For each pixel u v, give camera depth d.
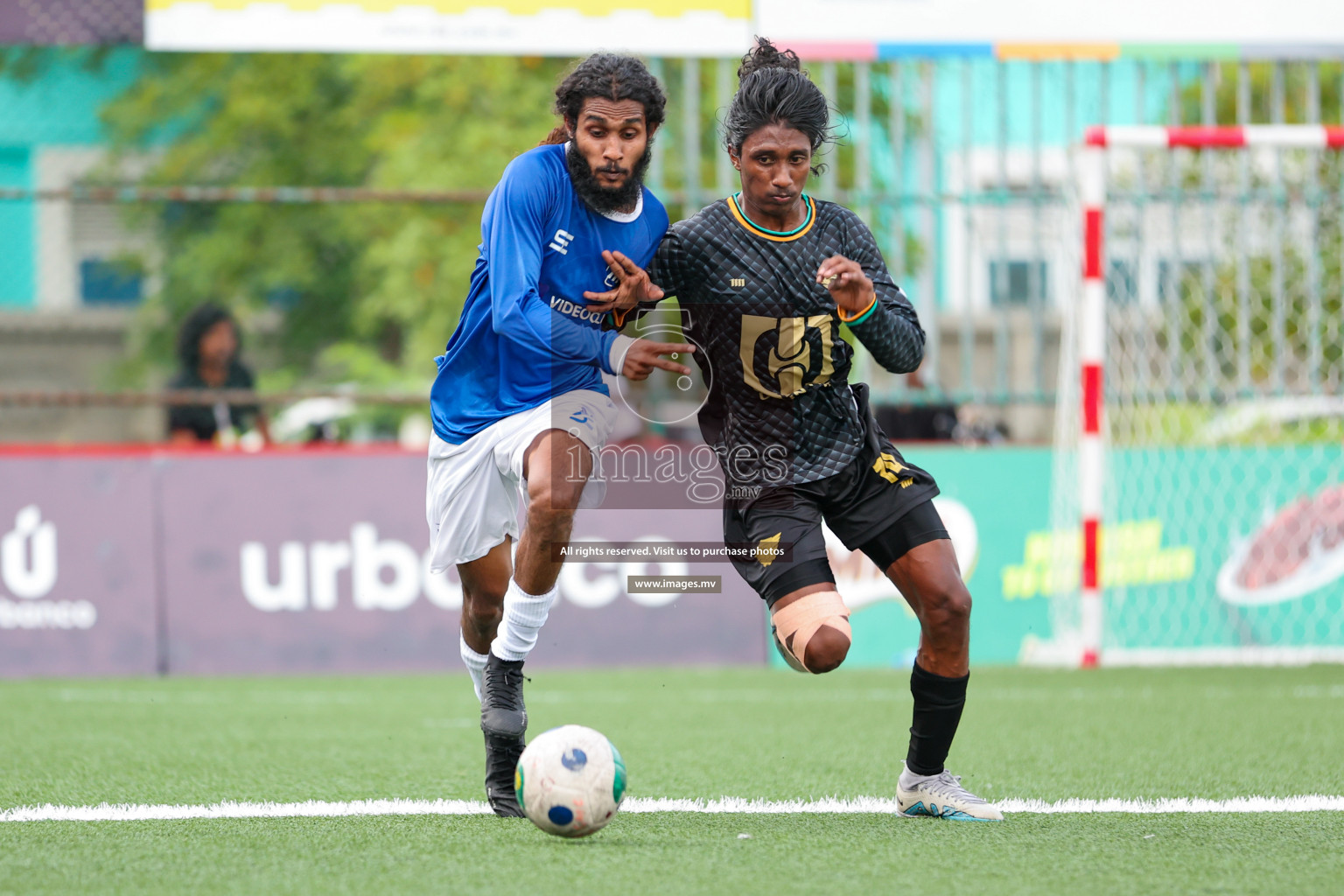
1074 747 18.08
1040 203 29.22
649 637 29.14
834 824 12.73
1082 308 27.56
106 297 60.75
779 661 29.28
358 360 58.19
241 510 28.86
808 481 12.63
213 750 18.30
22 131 61.19
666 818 13.12
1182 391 29.36
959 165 43.19
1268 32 28.39
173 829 12.54
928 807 13.14
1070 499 29.56
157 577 28.67
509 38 27.19
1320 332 30.34
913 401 28.91
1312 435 30.16
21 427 57.88
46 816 13.27
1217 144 27.31
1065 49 28.27
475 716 22.02
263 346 59.03
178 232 59.91
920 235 35.78
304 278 59.00
